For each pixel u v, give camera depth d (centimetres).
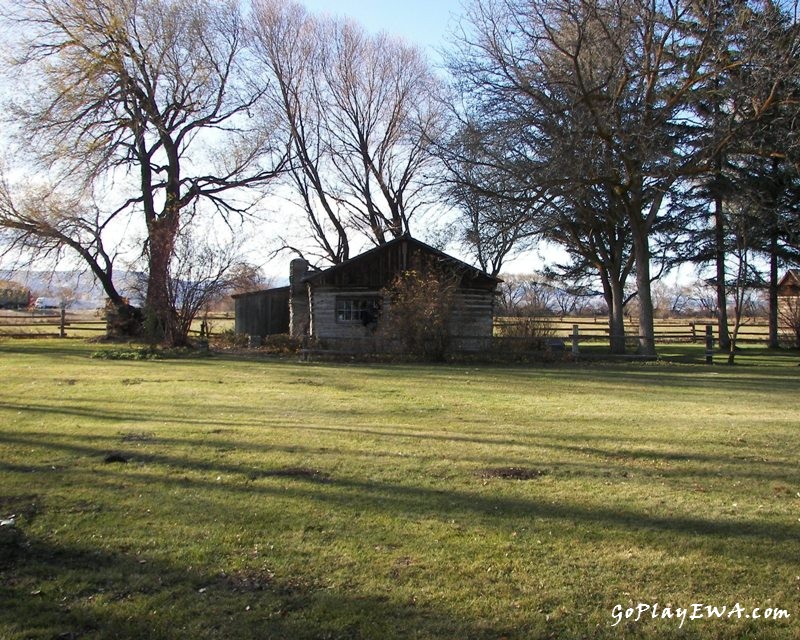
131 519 498
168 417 934
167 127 3052
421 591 390
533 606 376
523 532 482
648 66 2047
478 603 377
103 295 3139
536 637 344
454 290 2091
